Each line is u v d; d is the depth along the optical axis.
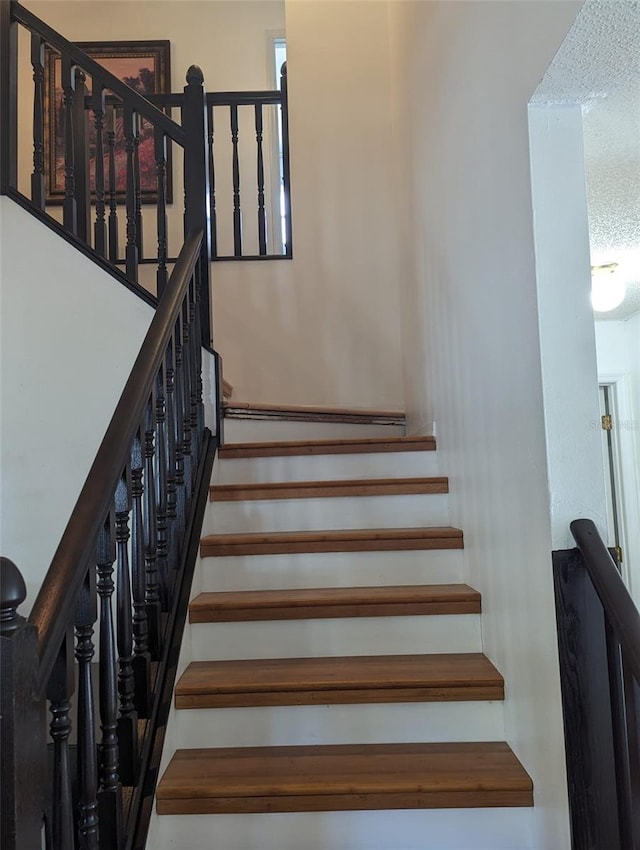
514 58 1.46
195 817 1.58
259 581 2.23
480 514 1.97
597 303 3.05
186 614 1.96
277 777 1.62
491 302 1.74
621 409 4.14
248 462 2.69
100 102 2.63
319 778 1.61
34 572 2.44
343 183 4.01
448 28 2.18
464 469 2.17
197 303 2.49
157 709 1.66
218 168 4.52
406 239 3.42
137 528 1.63
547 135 1.38
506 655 1.75
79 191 2.78
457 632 2.02
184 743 1.80
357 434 3.56
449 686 1.78
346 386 3.92
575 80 1.28
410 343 3.40
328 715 1.80
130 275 2.58
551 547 1.36
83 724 1.21
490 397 1.80
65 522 2.45
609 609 1.20
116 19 4.74
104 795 1.32
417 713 1.80
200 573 2.19
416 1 2.84
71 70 2.61
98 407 2.47
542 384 1.37
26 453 2.47
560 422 1.36
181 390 2.13
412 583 2.24
